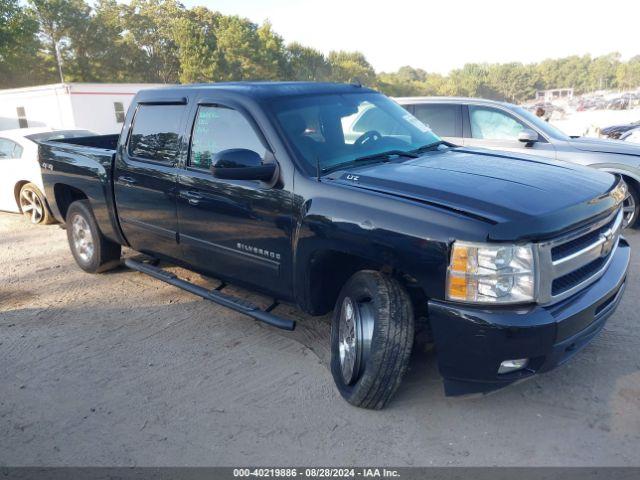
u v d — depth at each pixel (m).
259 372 3.93
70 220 6.11
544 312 2.84
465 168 3.59
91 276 6.12
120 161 5.07
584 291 3.12
